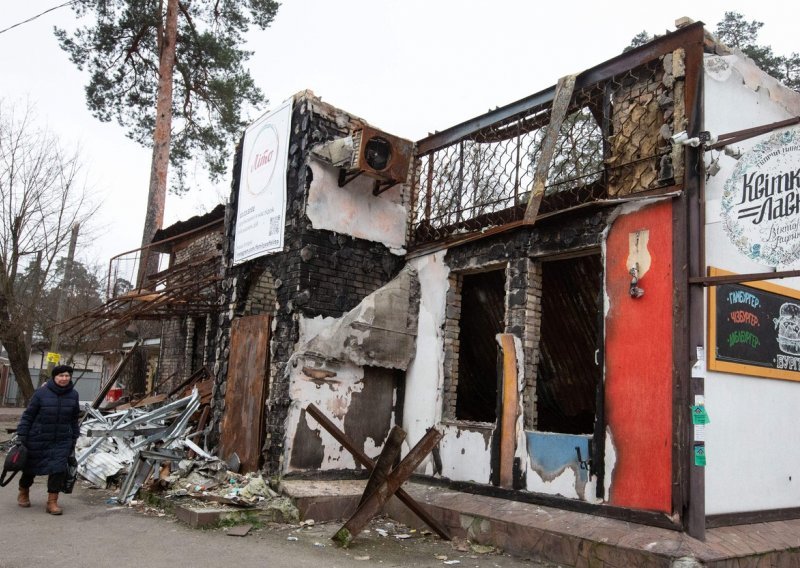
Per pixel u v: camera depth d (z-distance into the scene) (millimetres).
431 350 8117
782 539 5605
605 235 6133
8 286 14742
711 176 5672
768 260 4891
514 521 5992
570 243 6461
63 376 6762
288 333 7887
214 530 6281
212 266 11609
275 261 8453
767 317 6238
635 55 6203
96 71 17891
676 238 5527
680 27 5914
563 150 6895
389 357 8211
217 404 9133
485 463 7008
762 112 6438
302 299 7844
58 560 4910
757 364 6035
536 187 6465
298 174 8289
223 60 18000
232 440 8508
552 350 7781
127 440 9109
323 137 8336
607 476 5750
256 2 18469
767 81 6582
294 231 8133
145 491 7355
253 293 9953
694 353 5309
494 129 7848
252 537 6137
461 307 8453
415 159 9141
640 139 6094
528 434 6551
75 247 16656
